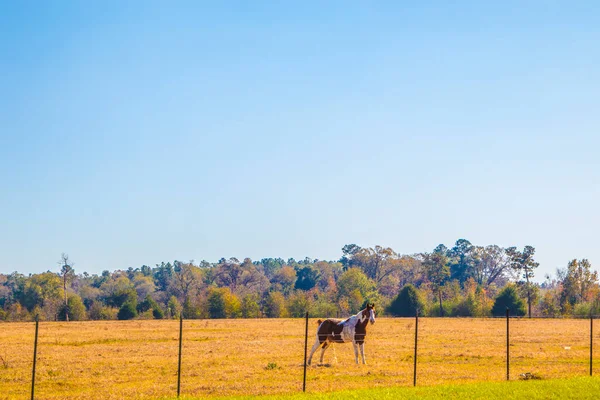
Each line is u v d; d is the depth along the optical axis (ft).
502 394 69.36
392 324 241.14
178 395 70.49
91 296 553.64
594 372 92.99
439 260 497.05
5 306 424.87
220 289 396.37
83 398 70.49
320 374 89.51
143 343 145.69
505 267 605.31
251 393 73.87
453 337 165.48
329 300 434.71
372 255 588.50
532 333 183.11
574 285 416.05
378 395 68.18
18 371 93.15
